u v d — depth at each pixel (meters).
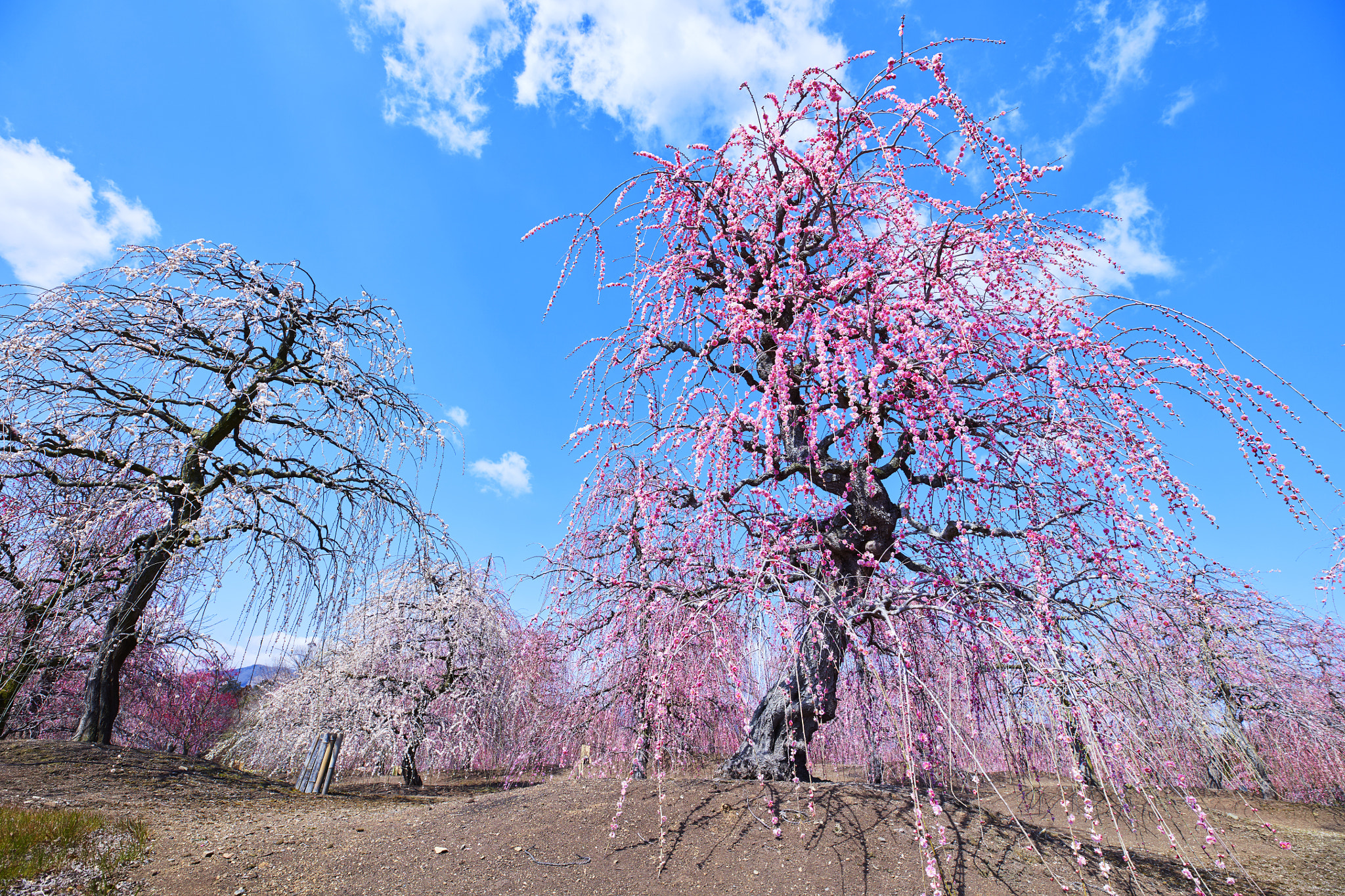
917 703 3.59
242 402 7.35
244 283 7.64
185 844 4.22
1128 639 3.40
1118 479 3.16
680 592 4.28
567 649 5.30
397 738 9.89
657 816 3.95
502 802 4.65
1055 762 3.03
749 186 5.16
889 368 4.14
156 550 6.32
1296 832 5.94
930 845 3.13
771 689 4.61
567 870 3.50
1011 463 4.02
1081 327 3.77
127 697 10.27
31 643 5.80
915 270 4.03
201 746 12.15
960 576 3.97
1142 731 3.02
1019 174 3.93
